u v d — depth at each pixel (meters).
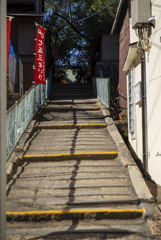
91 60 16.97
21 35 12.15
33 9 12.48
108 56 15.36
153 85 5.06
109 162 5.42
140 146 6.04
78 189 4.45
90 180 4.71
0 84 2.66
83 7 17.92
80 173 4.94
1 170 2.60
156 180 4.86
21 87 11.45
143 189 4.29
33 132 7.11
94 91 12.20
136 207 3.94
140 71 6.03
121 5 9.57
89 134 6.93
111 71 14.97
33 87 7.93
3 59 2.69
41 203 4.02
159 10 4.73
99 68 14.95
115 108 11.12
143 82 5.62
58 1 18.45
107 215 3.79
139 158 6.16
